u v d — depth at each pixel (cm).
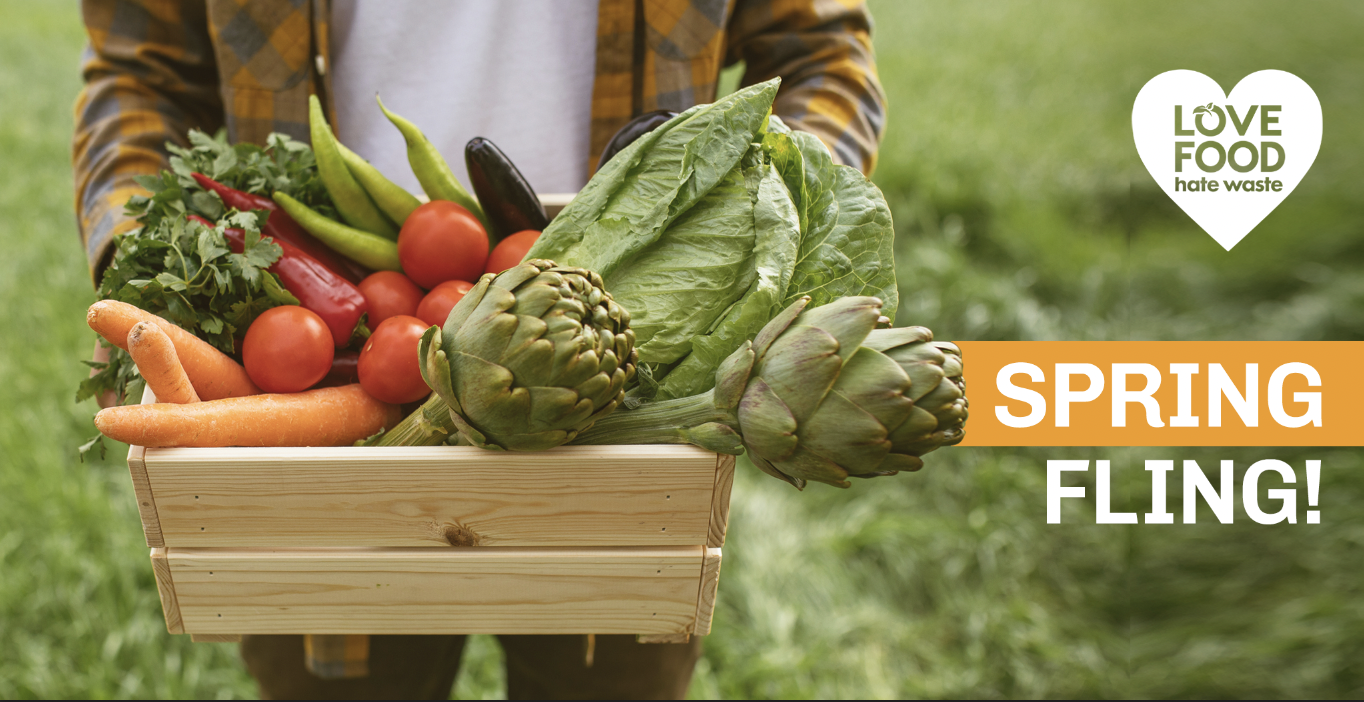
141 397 96
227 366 93
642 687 153
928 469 289
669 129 93
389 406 98
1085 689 233
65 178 412
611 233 91
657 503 89
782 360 81
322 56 135
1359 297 341
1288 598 252
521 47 140
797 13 138
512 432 81
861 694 226
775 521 264
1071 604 257
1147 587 259
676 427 88
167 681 212
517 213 104
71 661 215
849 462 81
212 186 101
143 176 100
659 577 94
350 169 104
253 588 92
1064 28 645
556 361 77
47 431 260
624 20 135
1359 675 232
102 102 128
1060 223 401
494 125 142
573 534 90
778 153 95
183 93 137
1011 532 267
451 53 140
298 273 97
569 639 147
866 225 97
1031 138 487
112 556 232
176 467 84
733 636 234
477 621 95
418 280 103
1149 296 365
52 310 309
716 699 218
